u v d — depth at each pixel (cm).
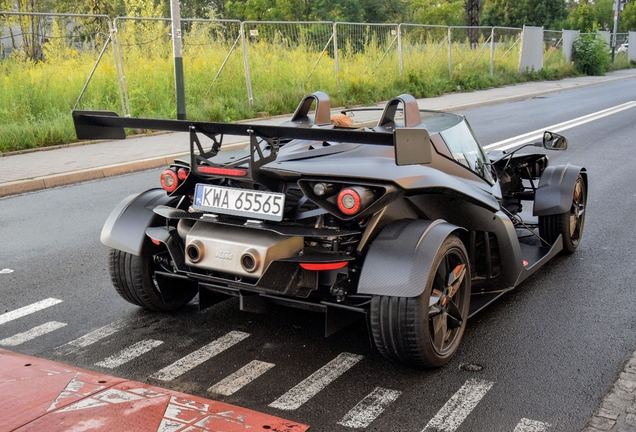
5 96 1337
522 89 2664
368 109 505
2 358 399
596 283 550
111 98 1508
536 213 580
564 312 487
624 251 637
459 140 477
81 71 1479
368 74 2145
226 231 388
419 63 2466
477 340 437
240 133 379
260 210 381
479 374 388
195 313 484
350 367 397
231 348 425
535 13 5997
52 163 1101
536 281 555
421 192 388
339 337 441
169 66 1633
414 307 362
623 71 4175
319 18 3744
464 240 457
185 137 1380
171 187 418
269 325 462
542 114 1873
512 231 484
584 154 1211
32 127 1280
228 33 1747
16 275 580
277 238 373
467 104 2048
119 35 1547
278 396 362
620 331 454
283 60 1900
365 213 361
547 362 405
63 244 679
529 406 351
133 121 404
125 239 443
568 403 354
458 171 460
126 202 460
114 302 510
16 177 984
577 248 647
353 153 406
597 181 973
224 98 1688
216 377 385
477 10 3662
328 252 376
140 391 355
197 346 428
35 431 307
